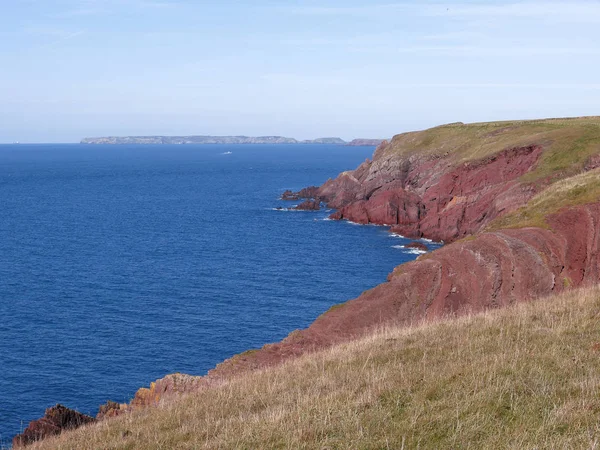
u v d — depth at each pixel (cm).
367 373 1369
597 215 3756
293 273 7025
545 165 7700
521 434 927
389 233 9600
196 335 4894
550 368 1216
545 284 3372
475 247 3512
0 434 3275
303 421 1119
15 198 16638
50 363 4325
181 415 1440
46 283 6631
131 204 14988
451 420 1015
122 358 4422
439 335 1709
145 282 6681
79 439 1446
